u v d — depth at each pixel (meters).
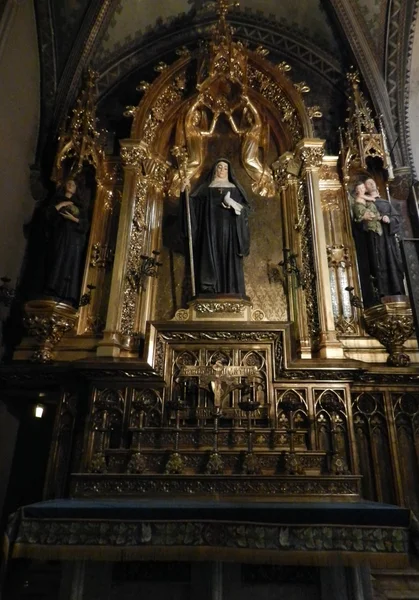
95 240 6.39
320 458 4.66
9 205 5.94
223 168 6.54
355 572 3.51
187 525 3.11
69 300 5.79
